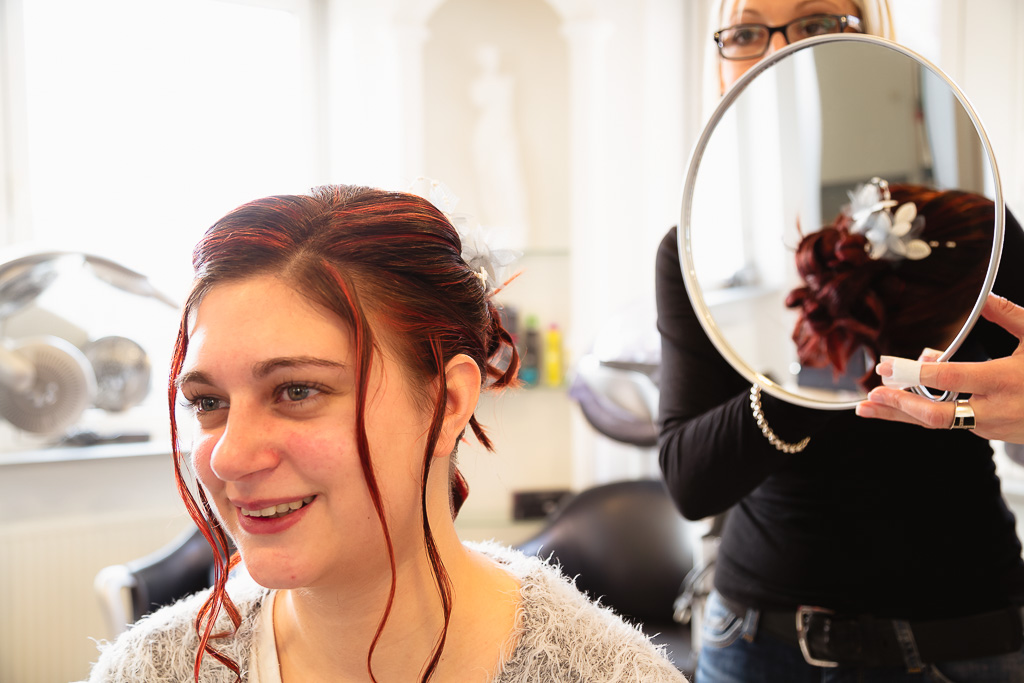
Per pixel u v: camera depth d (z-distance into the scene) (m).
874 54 0.81
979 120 0.74
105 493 2.72
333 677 0.67
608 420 2.04
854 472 0.95
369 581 0.63
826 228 0.86
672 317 1.05
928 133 0.79
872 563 0.95
